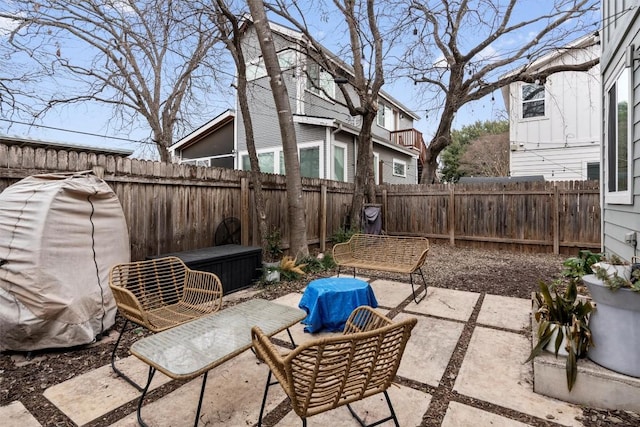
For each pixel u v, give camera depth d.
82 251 2.71
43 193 2.56
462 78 8.28
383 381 1.51
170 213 4.11
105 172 3.42
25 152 2.88
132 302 2.12
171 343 1.78
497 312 3.35
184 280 2.83
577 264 4.26
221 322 2.07
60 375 2.22
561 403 1.90
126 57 8.75
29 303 2.38
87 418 1.79
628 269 1.93
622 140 3.69
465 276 4.87
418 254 4.18
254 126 10.77
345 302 2.93
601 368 1.90
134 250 3.71
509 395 1.98
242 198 5.11
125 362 2.40
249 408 1.88
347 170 10.26
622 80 3.66
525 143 10.39
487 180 8.96
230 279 4.04
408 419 1.77
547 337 2.05
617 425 1.71
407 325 1.40
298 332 2.92
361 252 4.58
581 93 9.61
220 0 4.75
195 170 4.42
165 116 9.97
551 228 6.57
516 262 5.84
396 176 13.48
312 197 6.70
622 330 1.84
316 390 1.29
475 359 2.41
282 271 4.66
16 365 2.34
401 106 14.54
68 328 2.51
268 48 4.89
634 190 3.24
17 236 2.46
